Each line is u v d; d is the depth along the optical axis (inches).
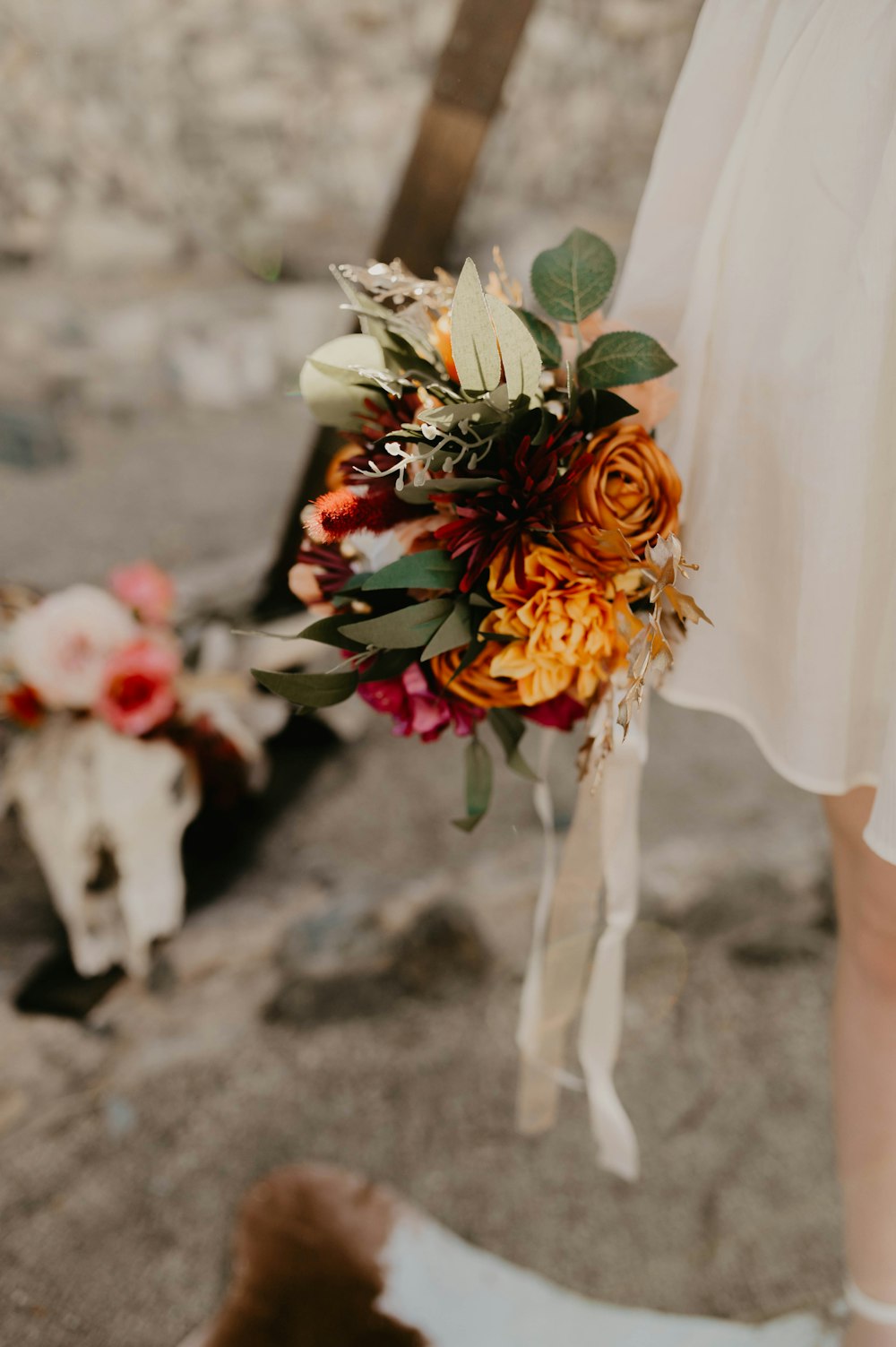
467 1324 45.5
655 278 32.7
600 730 32.9
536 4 53.6
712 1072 57.8
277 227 161.5
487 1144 54.3
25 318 142.9
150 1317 46.4
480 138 57.3
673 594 26.2
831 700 29.4
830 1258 48.2
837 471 27.0
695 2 169.5
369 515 27.1
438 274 32.3
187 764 63.4
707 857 65.3
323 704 28.8
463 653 28.8
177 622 73.9
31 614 59.5
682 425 32.0
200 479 127.0
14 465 128.8
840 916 35.2
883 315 25.6
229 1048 59.7
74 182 158.7
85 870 59.0
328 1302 46.6
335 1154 53.9
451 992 62.6
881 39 25.1
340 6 156.1
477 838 69.0
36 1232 50.3
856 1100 35.1
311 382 30.8
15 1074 56.9
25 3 144.6
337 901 63.6
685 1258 48.4
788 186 27.4
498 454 28.0
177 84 154.0
